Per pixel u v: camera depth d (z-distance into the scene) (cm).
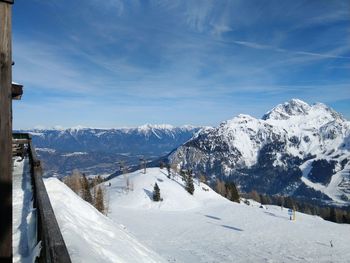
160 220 9794
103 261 639
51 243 379
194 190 14950
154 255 1210
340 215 16862
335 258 6531
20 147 2384
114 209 11106
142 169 17100
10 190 377
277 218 11188
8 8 370
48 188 1244
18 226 802
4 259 373
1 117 370
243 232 8750
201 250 6650
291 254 6731
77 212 1135
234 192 16462
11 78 375
